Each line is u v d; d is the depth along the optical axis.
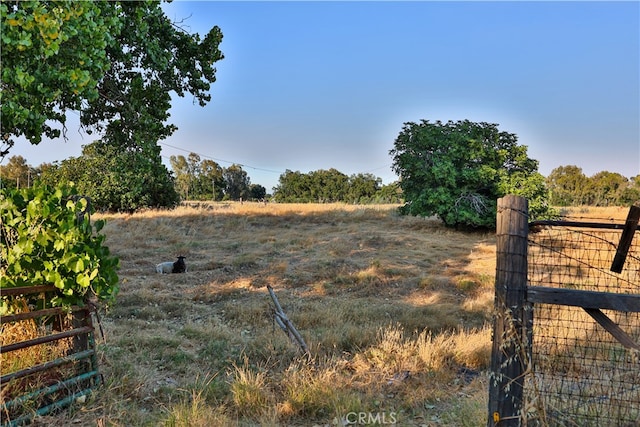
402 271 11.56
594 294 2.54
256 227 19.94
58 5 4.44
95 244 4.34
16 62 4.39
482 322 7.69
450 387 4.77
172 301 9.08
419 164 17.52
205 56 8.91
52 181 27.77
